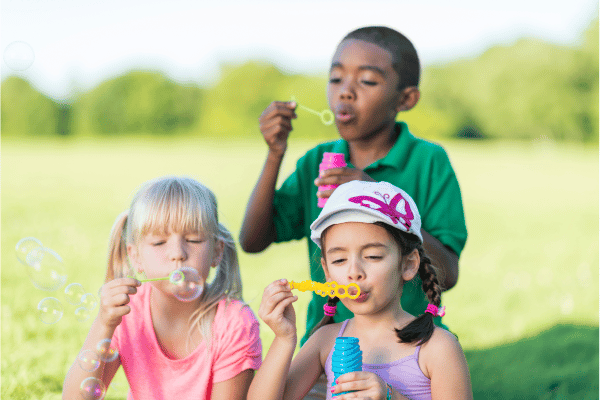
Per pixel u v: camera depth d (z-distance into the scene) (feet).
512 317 13.24
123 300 5.26
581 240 24.16
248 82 124.26
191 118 126.11
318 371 5.56
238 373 5.71
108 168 52.80
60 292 12.82
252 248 7.56
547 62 114.11
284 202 7.50
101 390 5.53
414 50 7.18
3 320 10.50
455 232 6.79
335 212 5.06
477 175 52.65
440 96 114.32
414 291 6.53
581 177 52.80
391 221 4.96
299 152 59.16
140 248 5.67
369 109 6.77
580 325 12.62
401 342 5.16
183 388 5.77
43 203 30.17
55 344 9.75
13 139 106.83
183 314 5.80
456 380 4.99
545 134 113.60
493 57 118.21
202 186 5.89
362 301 5.02
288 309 5.16
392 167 6.96
